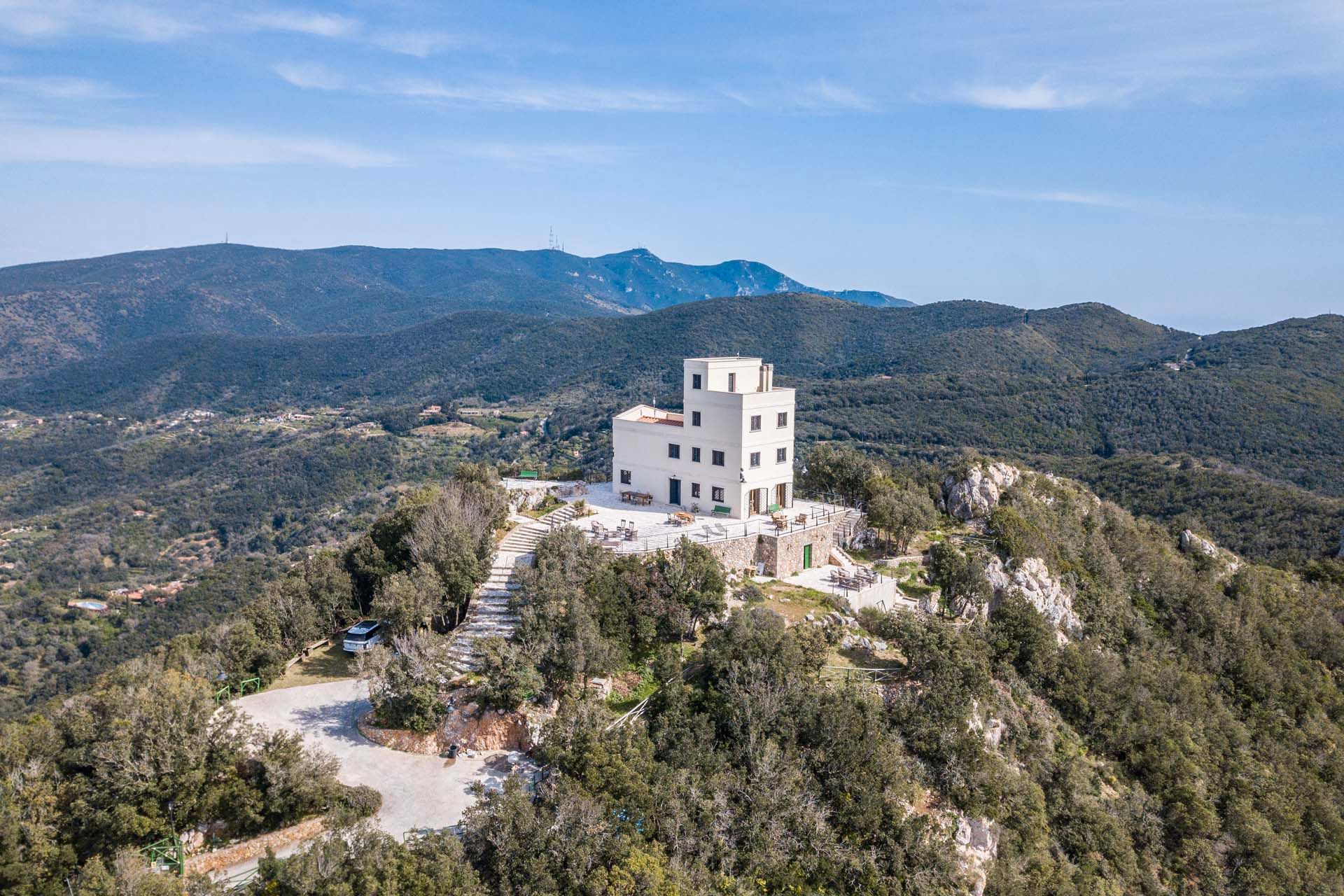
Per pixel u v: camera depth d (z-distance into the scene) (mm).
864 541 61781
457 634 41000
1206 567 78250
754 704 34844
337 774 31953
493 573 46812
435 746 34000
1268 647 69062
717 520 56656
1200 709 55125
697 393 58625
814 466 69312
